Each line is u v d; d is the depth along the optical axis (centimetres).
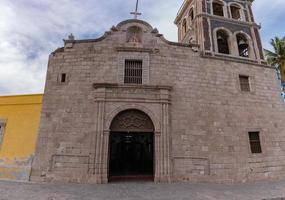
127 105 1365
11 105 1474
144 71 1476
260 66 1741
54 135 1306
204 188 1116
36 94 1458
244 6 2072
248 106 1561
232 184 1259
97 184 1179
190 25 2039
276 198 921
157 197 918
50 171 1243
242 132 1473
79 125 1323
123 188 1087
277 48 2611
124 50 1505
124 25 1587
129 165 1814
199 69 1560
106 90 1379
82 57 1484
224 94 1539
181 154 1328
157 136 1329
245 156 1417
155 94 1406
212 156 1361
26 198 877
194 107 1450
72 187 1095
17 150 1341
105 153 1265
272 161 1475
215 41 1769
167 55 1543
